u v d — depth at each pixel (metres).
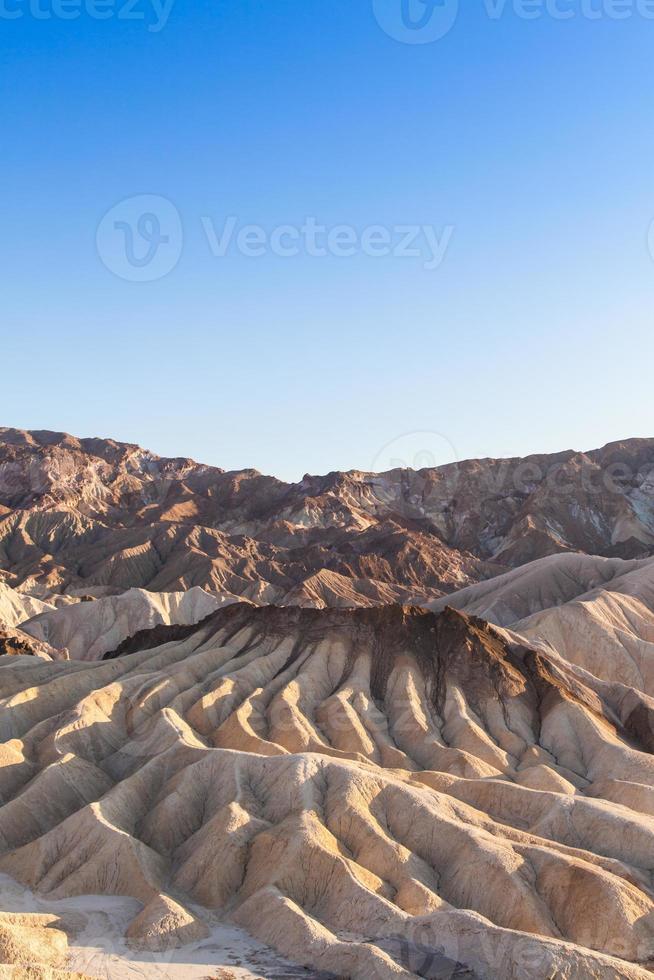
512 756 75.88
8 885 55.25
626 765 72.50
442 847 56.59
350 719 76.62
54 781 65.31
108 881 55.38
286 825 57.34
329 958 46.94
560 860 53.53
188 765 66.44
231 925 51.84
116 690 79.06
